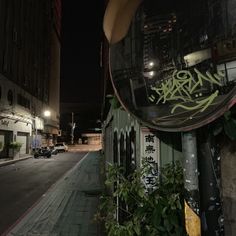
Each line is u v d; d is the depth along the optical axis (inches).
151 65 84.4
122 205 128.7
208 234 79.3
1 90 1141.1
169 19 80.8
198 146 83.7
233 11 66.6
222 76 67.2
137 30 87.7
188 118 73.2
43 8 2086.6
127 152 135.6
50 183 550.9
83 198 389.1
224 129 77.3
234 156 79.2
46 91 2236.7
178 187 95.5
